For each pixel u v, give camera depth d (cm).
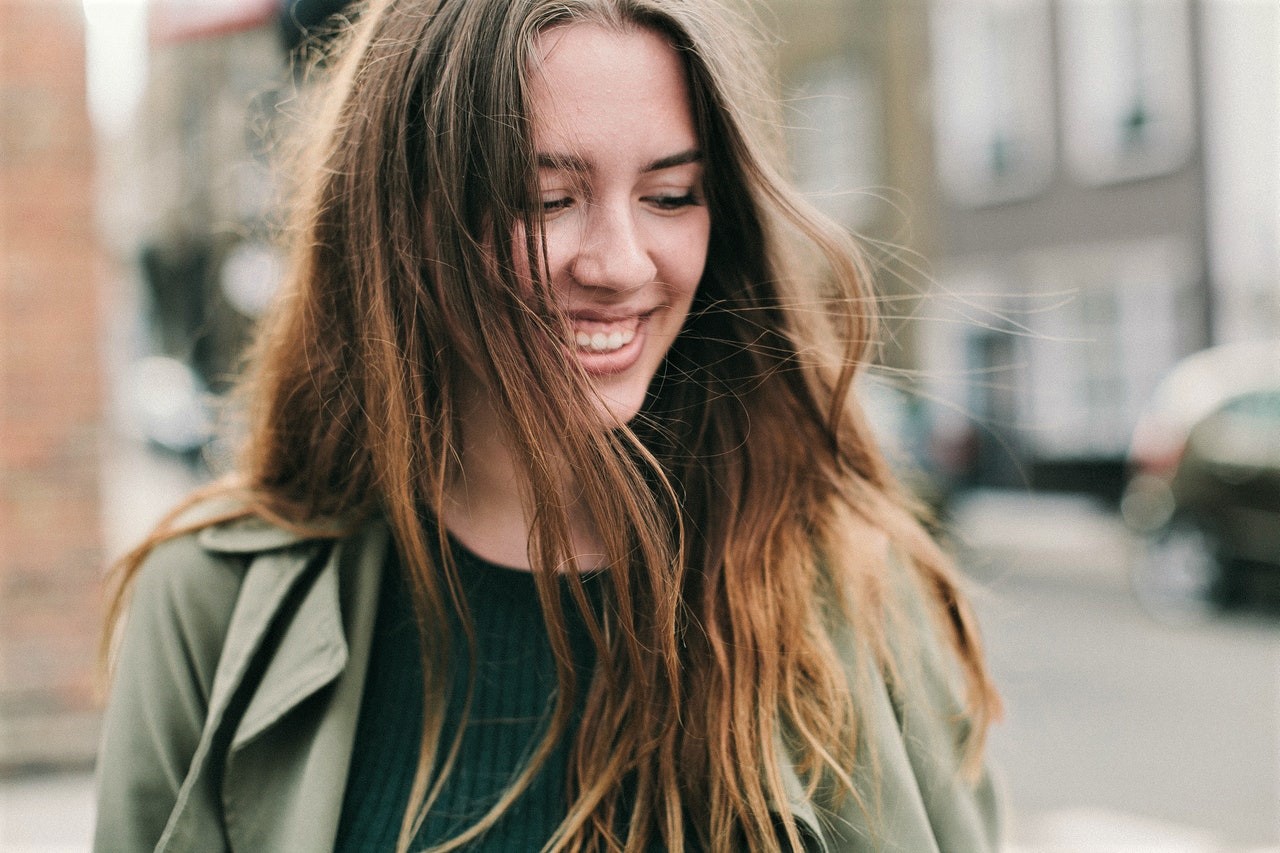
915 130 1513
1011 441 1403
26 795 382
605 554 108
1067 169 1398
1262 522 703
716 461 115
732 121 102
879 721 107
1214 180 1255
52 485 419
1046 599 823
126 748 111
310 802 103
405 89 103
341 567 114
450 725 109
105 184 470
